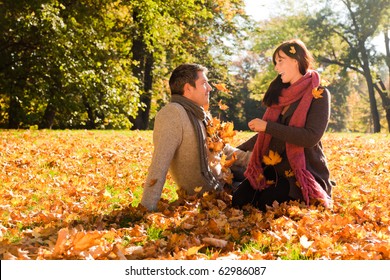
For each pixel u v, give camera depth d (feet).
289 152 21.27
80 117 120.26
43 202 24.29
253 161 22.16
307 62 21.62
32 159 39.78
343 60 180.14
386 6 169.99
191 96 22.16
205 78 22.29
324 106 21.21
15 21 88.33
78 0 96.48
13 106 105.91
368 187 28.40
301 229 17.90
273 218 19.97
